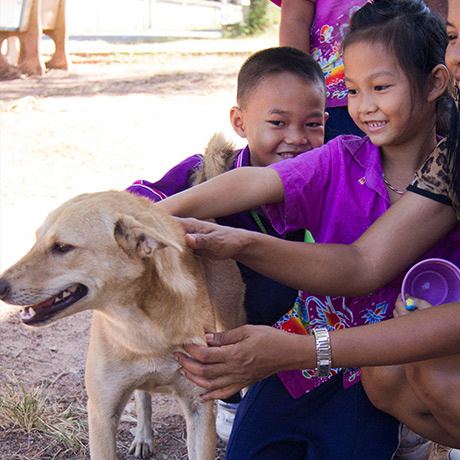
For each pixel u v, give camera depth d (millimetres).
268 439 2777
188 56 15156
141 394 3227
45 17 12211
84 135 8336
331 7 3600
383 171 2648
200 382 2432
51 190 6461
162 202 2707
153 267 2590
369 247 2436
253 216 3059
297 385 2779
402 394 2527
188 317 2695
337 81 3625
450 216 2447
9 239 5328
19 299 2473
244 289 3254
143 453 3229
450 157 2340
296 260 2408
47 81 11633
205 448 2840
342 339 2301
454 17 2189
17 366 3785
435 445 3312
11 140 8016
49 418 3316
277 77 3162
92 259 2531
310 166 2654
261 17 21828
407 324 2268
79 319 4426
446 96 2629
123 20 23984
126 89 11266
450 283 2488
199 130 8883
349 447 2682
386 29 2447
